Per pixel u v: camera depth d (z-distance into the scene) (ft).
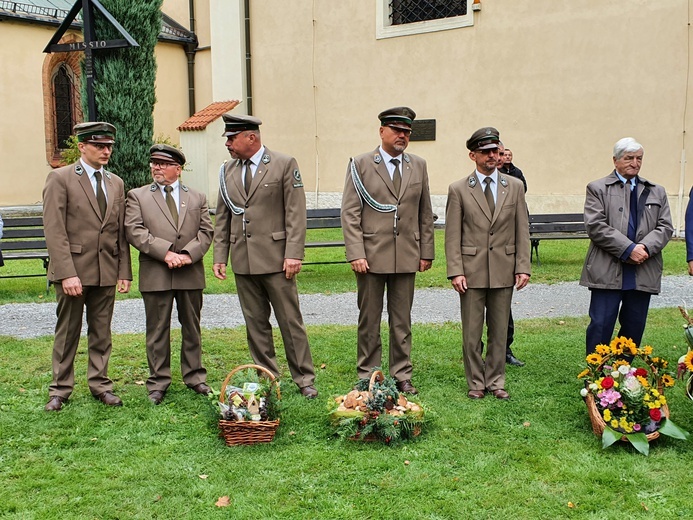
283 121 54.80
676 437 13.38
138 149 49.47
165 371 16.70
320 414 15.30
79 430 14.53
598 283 16.56
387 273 16.62
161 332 16.55
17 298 27.84
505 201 16.37
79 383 17.60
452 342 21.24
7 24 54.65
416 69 48.14
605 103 41.39
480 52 45.39
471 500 11.59
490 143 16.12
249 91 56.18
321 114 52.90
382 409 13.97
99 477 12.46
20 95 56.13
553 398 16.34
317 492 11.91
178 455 13.37
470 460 13.05
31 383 17.43
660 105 39.78
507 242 16.40
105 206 15.99
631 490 11.88
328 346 20.79
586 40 41.55
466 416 15.17
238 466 12.83
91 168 15.96
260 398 14.08
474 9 45.06
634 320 17.11
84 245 15.70
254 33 55.26
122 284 16.52
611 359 15.62
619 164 16.34
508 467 12.77
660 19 39.24
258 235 16.51
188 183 56.44
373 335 17.26
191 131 55.67
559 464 12.83
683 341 20.74
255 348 17.30
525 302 26.81
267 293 17.07
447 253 16.61
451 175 47.60
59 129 60.13
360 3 49.93
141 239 16.12
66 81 60.13
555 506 11.40
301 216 16.65
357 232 16.65
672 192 39.88
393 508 11.37
